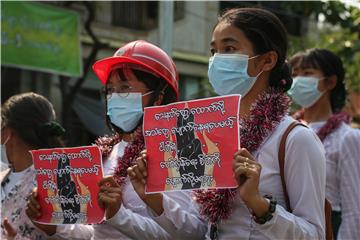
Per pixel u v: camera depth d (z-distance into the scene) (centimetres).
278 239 202
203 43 1187
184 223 237
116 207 235
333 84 389
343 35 998
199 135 215
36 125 289
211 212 225
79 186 248
